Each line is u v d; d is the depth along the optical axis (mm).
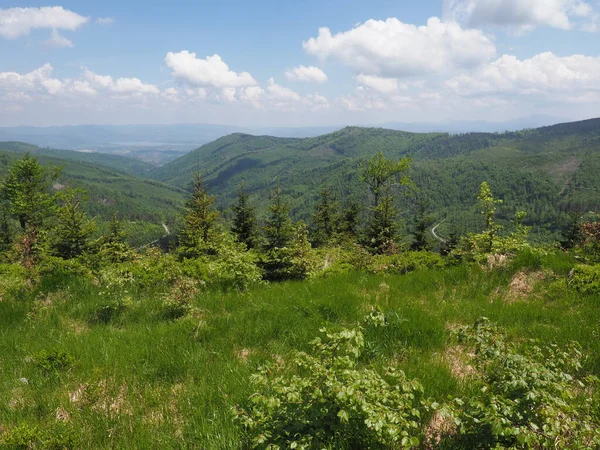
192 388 3994
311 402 2779
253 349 5109
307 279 9789
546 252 8547
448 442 2932
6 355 5082
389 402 2779
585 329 4980
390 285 7848
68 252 25984
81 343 5340
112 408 3752
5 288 7438
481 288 7262
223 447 3027
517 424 2502
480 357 3289
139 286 8008
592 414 3146
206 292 7734
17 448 3146
